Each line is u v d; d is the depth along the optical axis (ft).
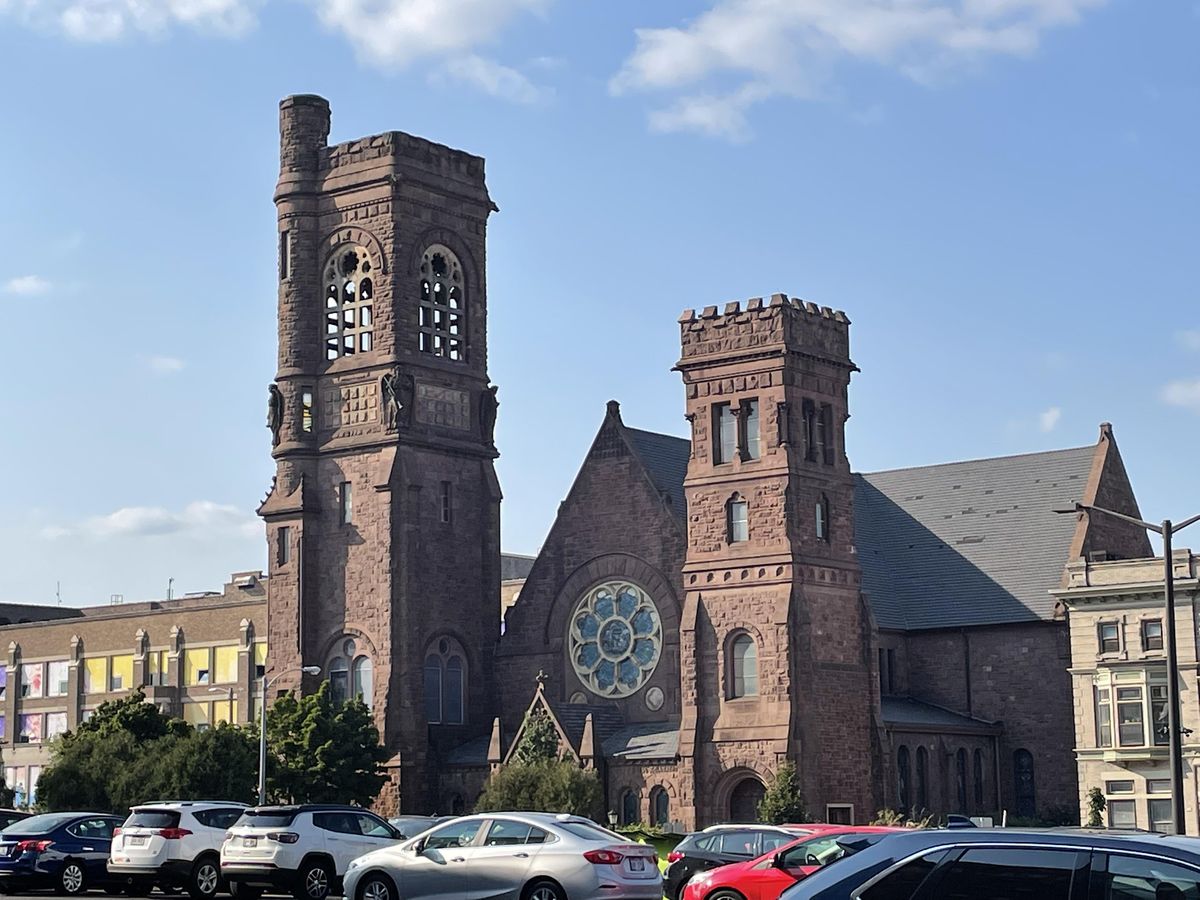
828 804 322.34
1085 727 346.13
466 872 148.87
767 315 331.16
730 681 327.06
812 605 326.03
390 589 351.25
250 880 178.91
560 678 359.66
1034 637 371.56
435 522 361.51
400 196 362.33
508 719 364.79
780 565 323.78
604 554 357.82
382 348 360.28
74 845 200.34
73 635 489.26
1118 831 81.97
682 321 341.41
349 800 335.47
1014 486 396.37
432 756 352.08
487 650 368.07
